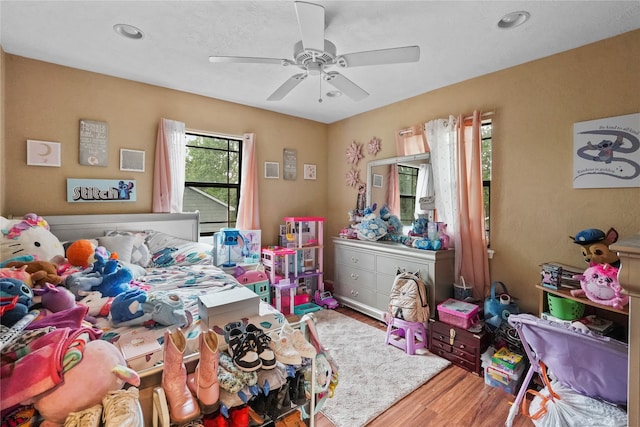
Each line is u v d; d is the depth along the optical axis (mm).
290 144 3809
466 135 2668
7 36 1978
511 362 1958
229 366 1162
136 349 1152
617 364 1293
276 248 3457
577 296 1784
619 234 1921
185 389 1051
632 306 975
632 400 983
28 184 2287
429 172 2949
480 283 2559
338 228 4055
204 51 2186
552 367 1523
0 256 1751
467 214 2607
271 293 3391
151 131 2820
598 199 2006
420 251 2656
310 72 1909
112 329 1309
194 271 2355
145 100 2779
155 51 2184
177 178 2922
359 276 3363
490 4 1633
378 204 3480
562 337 1390
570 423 1425
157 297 1401
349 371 2188
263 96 3123
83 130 2480
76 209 2480
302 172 3936
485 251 2545
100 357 923
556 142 2182
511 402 1866
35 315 1112
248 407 1164
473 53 2186
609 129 1945
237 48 2143
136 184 2754
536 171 2285
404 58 1705
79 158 2477
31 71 2279
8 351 905
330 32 1917
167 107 2896
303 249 3639
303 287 3738
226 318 1341
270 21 1808
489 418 1728
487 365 2062
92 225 2496
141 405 1059
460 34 1934
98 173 2566
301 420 1331
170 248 2643
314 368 1334
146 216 2736
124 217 2635
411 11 1699
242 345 1192
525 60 2293
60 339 925
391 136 3348
